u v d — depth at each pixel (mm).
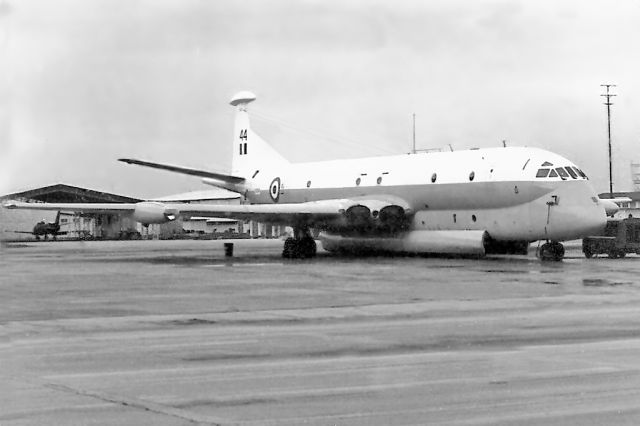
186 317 22109
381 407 11727
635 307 23484
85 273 38531
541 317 21375
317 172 57375
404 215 50094
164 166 56875
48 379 13820
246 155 65875
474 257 48031
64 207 47906
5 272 39531
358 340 17781
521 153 45062
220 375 14094
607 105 95250
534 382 13227
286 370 14477
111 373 14328
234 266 42812
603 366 14484
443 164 48500
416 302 25250
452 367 14555
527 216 43906
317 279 33906
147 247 71438
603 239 49344
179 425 10859
